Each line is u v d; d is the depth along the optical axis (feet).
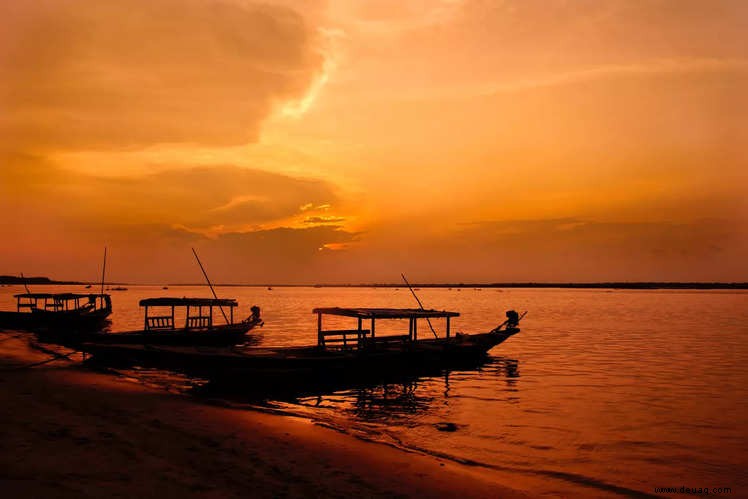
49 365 75.92
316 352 73.92
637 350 110.73
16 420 38.17
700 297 648.79
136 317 203.10
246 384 65.98
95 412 43.34
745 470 37.63
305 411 55.26
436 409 57.26
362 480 30.27
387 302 429.79
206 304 109.09
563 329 166.20
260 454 34.04
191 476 28.53
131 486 26.13
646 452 41.68
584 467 37.68
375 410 56.80
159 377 73.20
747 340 131.64
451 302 453.17
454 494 29.19
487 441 43.98
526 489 32.09
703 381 74.49
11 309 248.52
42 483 25.46
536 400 62.03
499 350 110.63
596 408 57.52
